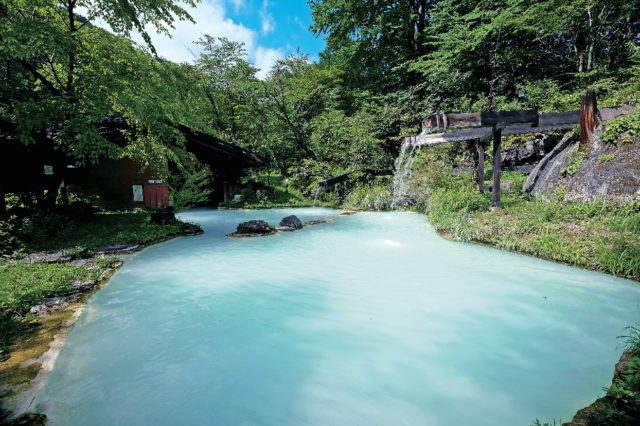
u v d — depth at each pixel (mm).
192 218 12250
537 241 6457
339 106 25359
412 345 3312
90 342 3246
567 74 14977
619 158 7133
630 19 13016
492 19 12359
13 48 6312
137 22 8156
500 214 8445
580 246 5914
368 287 4977
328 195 17266
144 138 9250
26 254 5980
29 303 3994
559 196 8258
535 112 7992
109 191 13641
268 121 19812
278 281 5219
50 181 8727
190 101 10750
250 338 3438
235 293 4691
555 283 4895
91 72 8023
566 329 3551
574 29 13773
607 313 3893
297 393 2562
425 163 15148
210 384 2652
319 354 3145
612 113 8586
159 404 2387
